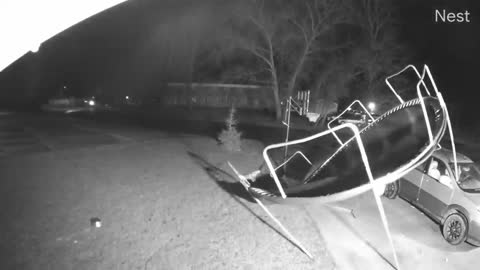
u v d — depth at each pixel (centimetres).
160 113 3519
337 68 2692
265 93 3984
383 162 515
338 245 550
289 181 893
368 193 833
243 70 3059
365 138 689
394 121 638
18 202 631
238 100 4131
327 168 687
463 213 560
